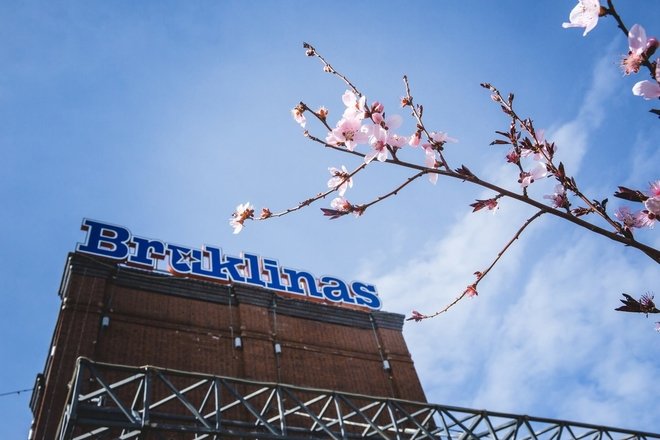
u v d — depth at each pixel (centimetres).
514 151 393
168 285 2112
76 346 1716
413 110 409
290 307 2325
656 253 330
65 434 1071
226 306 2189
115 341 1817
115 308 1928
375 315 2495
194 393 1798
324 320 2370
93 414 1280
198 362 1905
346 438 1366
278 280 2434
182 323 2014
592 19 267
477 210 417
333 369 2161
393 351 2361
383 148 388
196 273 2238
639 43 264
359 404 2066
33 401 1705
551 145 388
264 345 2083
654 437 1608
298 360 2112
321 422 1364
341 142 388
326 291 2517
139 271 2092
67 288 1889
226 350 2006
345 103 389
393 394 2173
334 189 421
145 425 1119
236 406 1822
